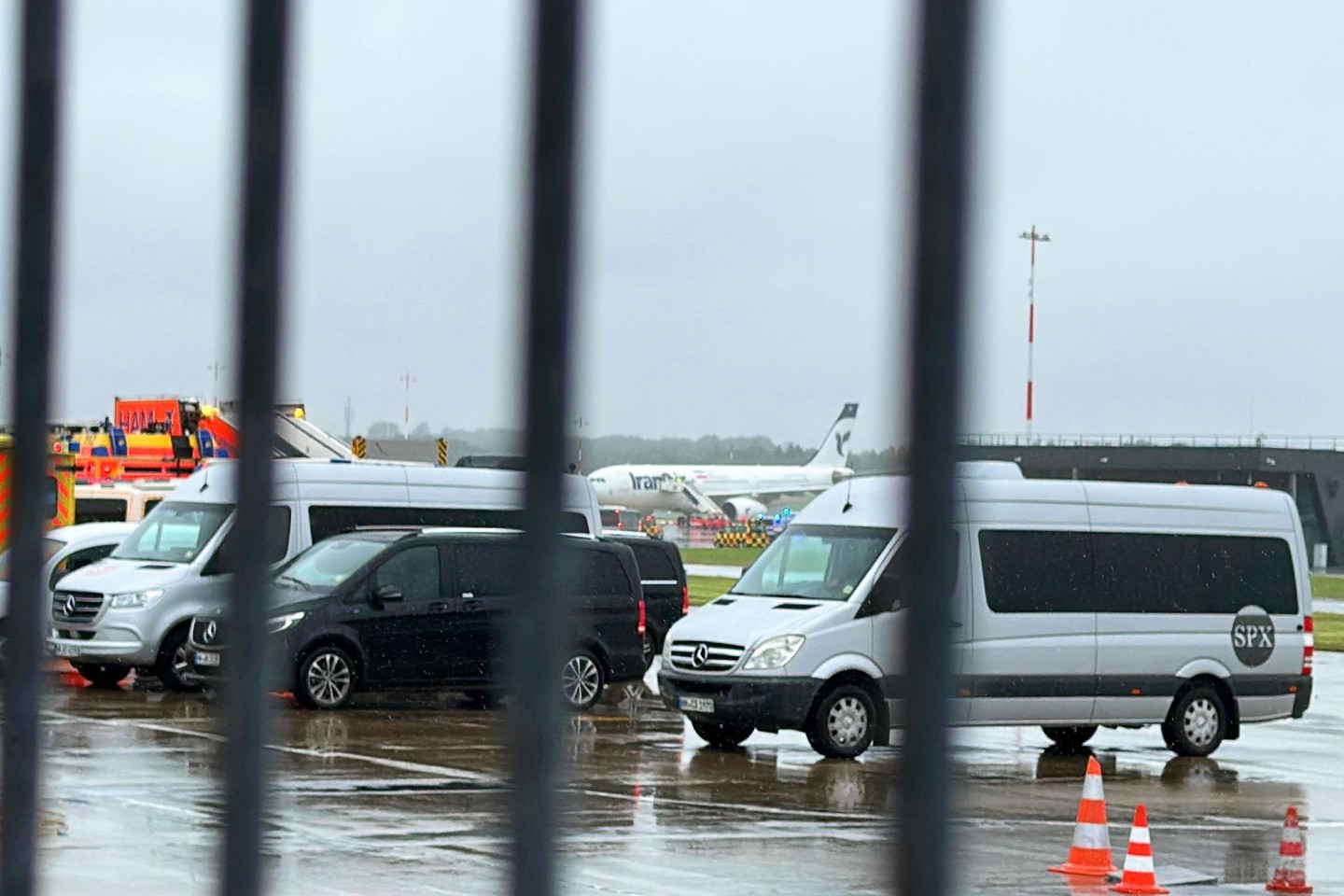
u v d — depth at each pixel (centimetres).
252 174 561
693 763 3612
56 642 4897
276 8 556
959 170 469
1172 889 2345
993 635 3806
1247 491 4138
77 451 8500
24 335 615
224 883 586
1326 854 2681
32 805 633
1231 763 3941
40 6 606
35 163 611
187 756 3372
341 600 4378
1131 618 3941
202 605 4847
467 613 4481
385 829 2605
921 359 473
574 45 518
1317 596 12106
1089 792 2445
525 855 536
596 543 4653
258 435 575
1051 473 16962
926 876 493
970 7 467
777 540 4009
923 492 482
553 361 522
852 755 3712
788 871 2375
